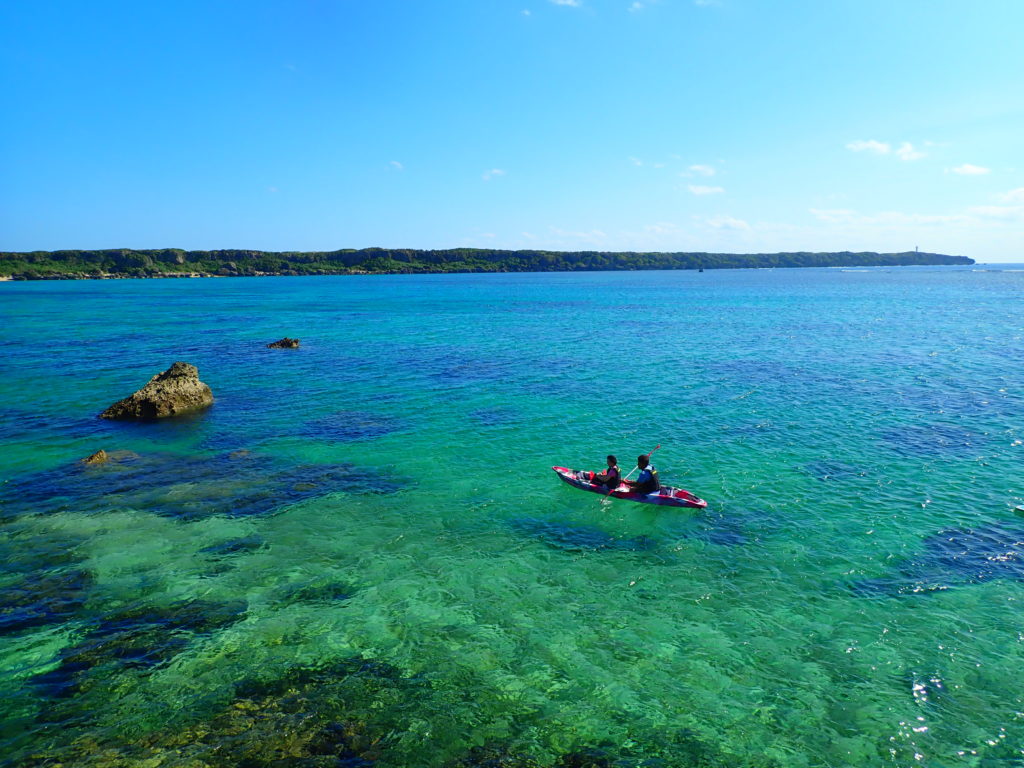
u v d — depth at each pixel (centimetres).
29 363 4088
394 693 988
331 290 14600
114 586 1297
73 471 1995
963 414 2605
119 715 927
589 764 855
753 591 1294
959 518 1611
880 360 4006
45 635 1124
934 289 13375
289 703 960
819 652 1095
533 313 8025
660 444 2264
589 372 3678
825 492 1800
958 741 893
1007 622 1168
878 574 1349
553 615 1214
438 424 2555
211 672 1030
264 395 3117
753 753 878
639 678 1033
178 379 2825
